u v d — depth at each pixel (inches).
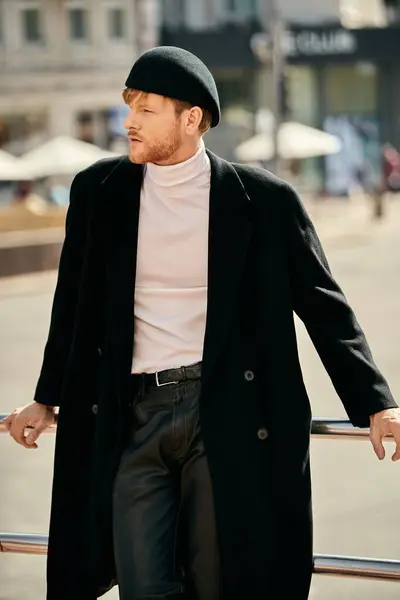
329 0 2272.4
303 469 161.0
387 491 374.0
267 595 159.9
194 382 160.4
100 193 164.2
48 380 167.8
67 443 164.6
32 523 347.6
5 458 433.1
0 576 289.9
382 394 160.4
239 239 160.9
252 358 160.9
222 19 2178.9
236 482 158.1
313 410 493.7
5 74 1907.0
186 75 157.6
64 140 1568.7
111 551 162.2
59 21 1934.1
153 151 159.5
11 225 1285.7
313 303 162.7
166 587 155.6
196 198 162.2
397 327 759.1
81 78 1962.4
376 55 2288.4
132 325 161.3
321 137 1891.0
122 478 160.4
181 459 161.5
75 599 165.2
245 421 159.2
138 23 2010.3
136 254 162.1
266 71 2164.1
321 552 312.5
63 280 167.2
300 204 164.7
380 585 284.7
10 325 839.1
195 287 162.1
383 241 1438.2
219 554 160.1
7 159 1492.4
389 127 2314.2
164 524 158.9
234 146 2098.9
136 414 161.5
